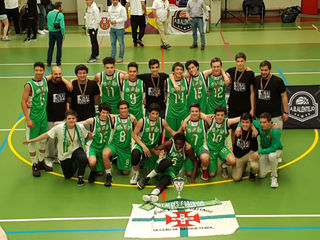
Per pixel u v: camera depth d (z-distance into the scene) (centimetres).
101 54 1608
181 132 786
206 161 764
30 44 1777
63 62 1512
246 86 838
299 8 2161
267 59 1504
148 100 862
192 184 775
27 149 915
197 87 855
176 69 824
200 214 678
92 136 777
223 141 785
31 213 694
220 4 2150
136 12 1645
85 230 649
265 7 2325
